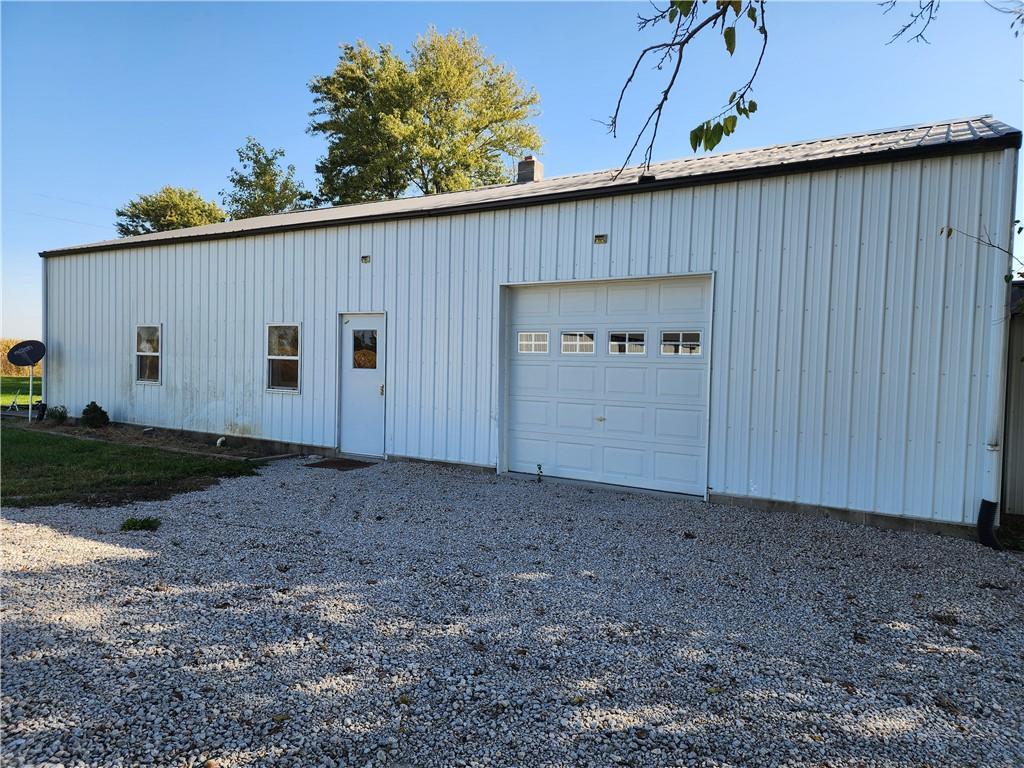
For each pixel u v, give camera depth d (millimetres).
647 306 7137
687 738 2471
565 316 7703
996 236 5293
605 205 7219
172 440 11125
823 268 6027
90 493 6668
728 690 2855
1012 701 2809
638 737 2471
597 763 2307
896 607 3930
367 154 30078
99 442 10359
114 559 4504
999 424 5281
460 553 4867
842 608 3900
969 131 5824
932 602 4023
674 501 6695
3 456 8797
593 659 3139
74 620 3455
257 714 2582
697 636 3445
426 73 29609
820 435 6070
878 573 4562
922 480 5629
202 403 11133
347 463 8836
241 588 4004
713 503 6602
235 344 10664
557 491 7117
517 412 8094
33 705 2604
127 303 12250
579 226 7395
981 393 5395
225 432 10812
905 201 5660
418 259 8656
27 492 6664
